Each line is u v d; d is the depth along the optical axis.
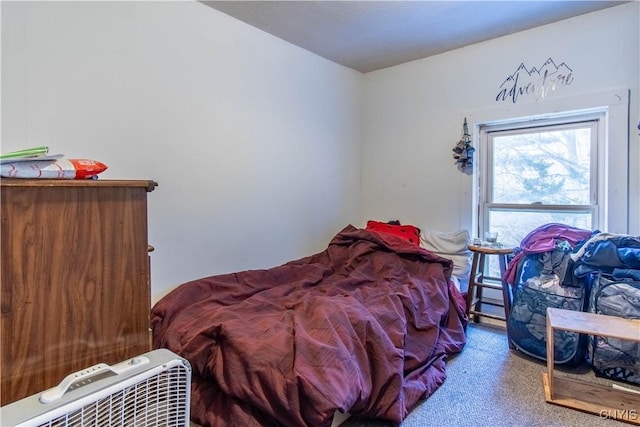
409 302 2.13
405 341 1.96
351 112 3.64
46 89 1.75
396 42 2.98
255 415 1.43
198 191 2.41
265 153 2.83
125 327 1.25
